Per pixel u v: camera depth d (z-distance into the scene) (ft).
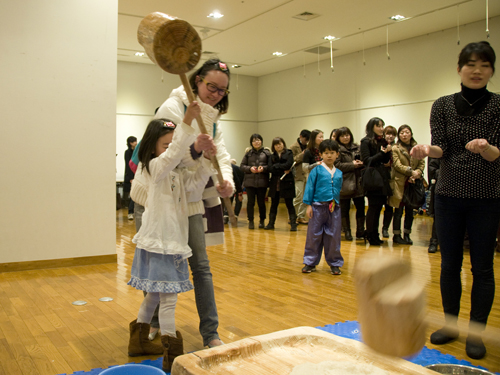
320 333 4.86
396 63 35.50
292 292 11.91
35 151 14.62
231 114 48.03
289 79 45.44
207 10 28.25
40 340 8.33
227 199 7.25
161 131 6.95
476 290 7.87
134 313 10.00
